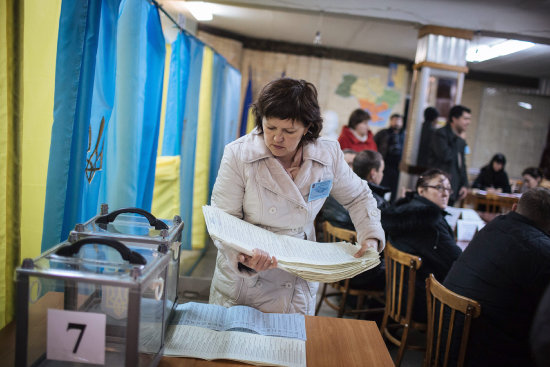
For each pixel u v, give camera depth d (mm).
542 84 7215
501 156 5559
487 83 7309
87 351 846
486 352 1750
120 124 1796
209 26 6215
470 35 4309
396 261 2363
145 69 2004
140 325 860
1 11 1056
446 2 4234
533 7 4188
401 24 4410
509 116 7410
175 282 1206
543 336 846
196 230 3551
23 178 1305
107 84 1545
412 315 2336
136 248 999
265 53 6836
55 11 1272
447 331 1917
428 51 4293
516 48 5055
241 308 1304
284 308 1422
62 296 838
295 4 4234
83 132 1356
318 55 6891
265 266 1104
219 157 4270
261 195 1334
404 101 7109
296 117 1158
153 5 1984
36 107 1289
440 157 4191
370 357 1122
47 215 1307
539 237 1707
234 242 1089
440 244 2361
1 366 910
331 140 1461
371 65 6969
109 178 1814
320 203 1443
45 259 872
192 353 1053
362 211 1446
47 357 855
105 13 1487
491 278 1769
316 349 1136
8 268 1159
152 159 2131
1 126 1094
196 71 3084
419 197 2482
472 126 7430
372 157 2885
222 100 4285
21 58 1100
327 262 1171
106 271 853
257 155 1303
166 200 2688
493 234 1833
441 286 1766
